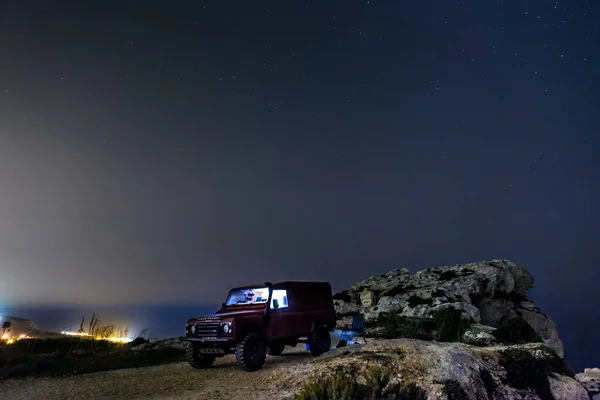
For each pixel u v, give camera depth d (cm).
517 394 1170
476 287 2283
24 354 1419
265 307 1285
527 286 2506
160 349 1569
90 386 1058
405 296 2234
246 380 1083
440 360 1106
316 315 1437
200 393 979
